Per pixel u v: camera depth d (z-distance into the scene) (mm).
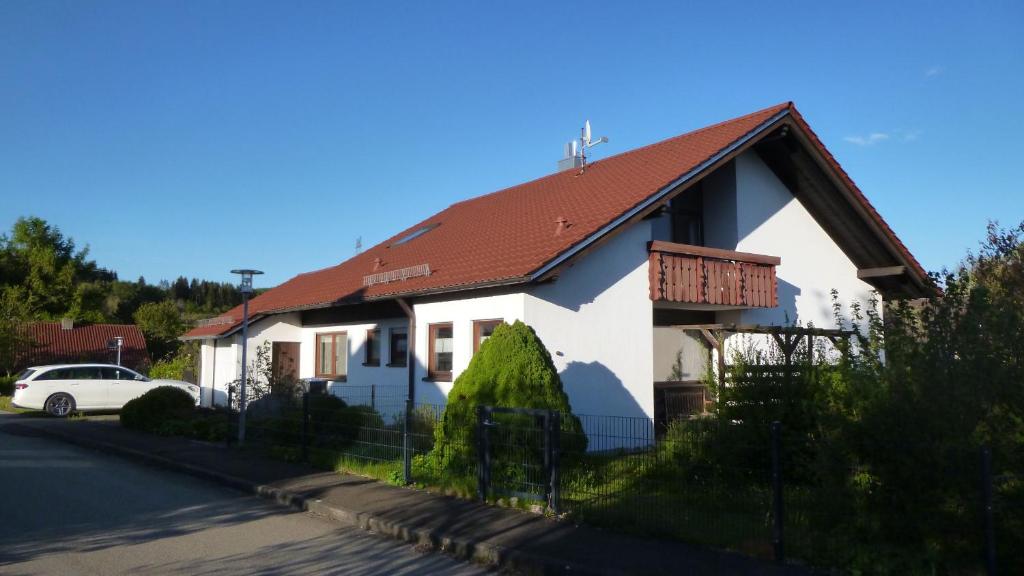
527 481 9391
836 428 6902
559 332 13914
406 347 17828
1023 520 6129
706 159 15469
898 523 6480
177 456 14047
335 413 12969
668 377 16609
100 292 49969
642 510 8375
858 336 7918
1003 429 6461
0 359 34562
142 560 7629
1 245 48562
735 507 8133
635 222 14453
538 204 18828
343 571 7375
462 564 7711
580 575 6922
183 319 57562
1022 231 10141
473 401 10945
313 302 19516
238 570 7328
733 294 15867
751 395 9070
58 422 21016
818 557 6879
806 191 18234
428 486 10664
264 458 13656
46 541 8359
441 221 23531
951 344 6648
